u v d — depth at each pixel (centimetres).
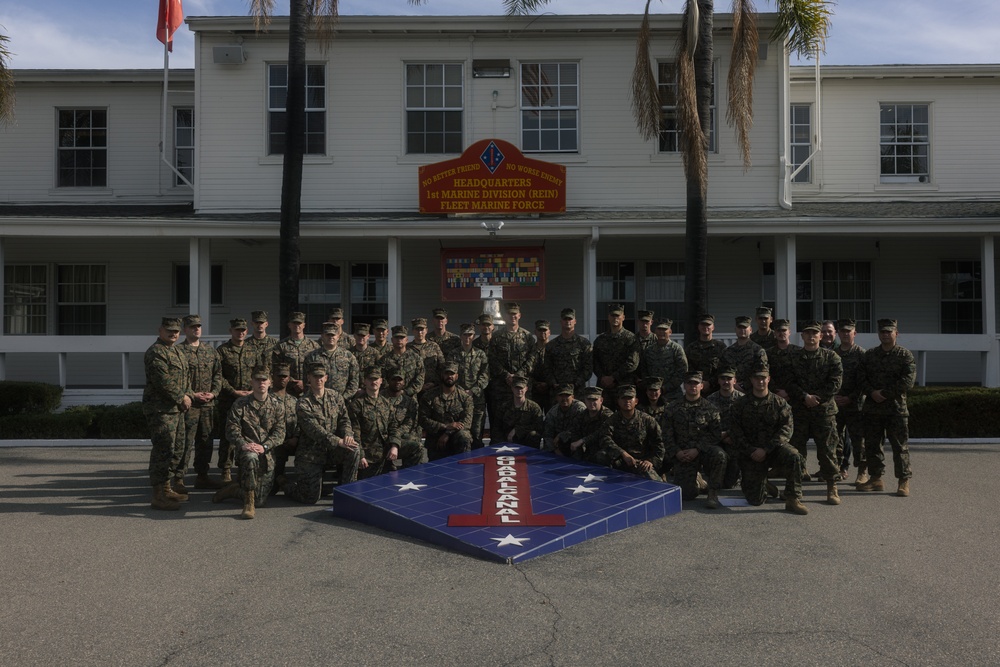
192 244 1449
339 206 1608
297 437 879
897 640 477
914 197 1764
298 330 972
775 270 1645
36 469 1025
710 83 1290
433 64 1619
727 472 888
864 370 906
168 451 816
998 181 1772
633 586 573
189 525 748
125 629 496
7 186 1781
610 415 908
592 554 652
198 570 611
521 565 622
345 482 856
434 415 973
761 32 1600
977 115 1780
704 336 995
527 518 707
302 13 1327
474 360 1005
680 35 1254
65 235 1433
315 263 1744
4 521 760
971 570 611
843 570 611
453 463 890
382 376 957
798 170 1598
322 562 632
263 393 820
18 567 618
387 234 1432
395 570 611
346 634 488
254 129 1605
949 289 1752
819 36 1523
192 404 878
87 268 1759
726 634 486
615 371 1009
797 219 1425
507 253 1580
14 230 1417
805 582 583
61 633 490
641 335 1005
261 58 1608
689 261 1277
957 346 1417
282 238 1317
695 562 631
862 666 442
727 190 1603
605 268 1733
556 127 1614
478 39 1609
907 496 873
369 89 1609
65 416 1258
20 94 1784
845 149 1773
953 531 725
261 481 812
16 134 1783
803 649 464
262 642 476
